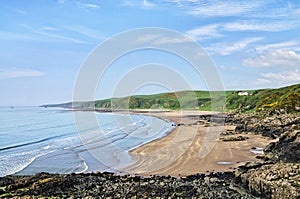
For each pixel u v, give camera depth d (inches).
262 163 856.9
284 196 609.0
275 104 2444.6
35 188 682.8
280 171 701.3
